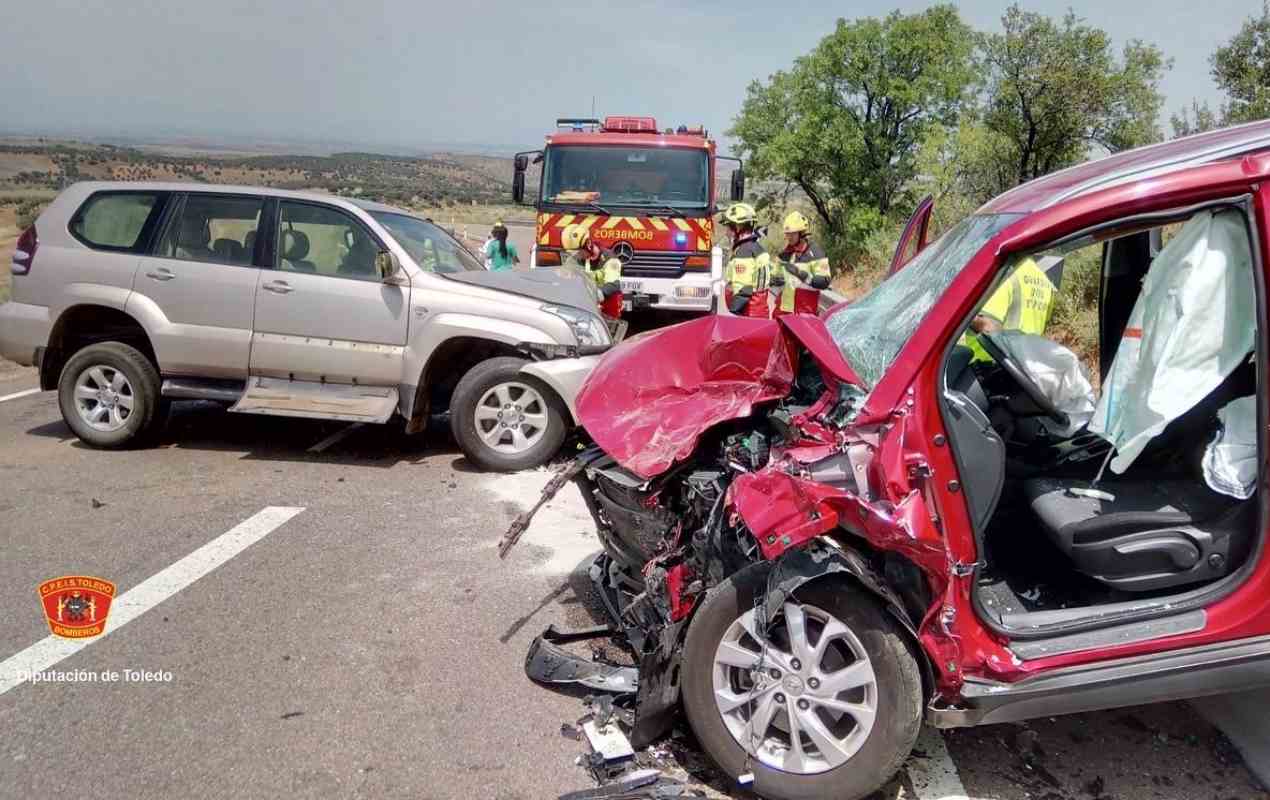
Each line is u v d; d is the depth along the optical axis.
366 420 6.43
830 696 2.85
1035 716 2.81
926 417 2.81
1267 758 3.19
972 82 15.58
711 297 11.85
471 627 4.18
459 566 4.88
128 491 5.94
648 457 3.27
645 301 11.76
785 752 2.95
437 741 3.27
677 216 11.72
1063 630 2.86
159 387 6.81
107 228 6.70
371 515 5.62
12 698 3.51
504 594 4.55
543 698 3.58
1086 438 3.61
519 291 6.70
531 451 6.53
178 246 6.62
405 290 6.43
